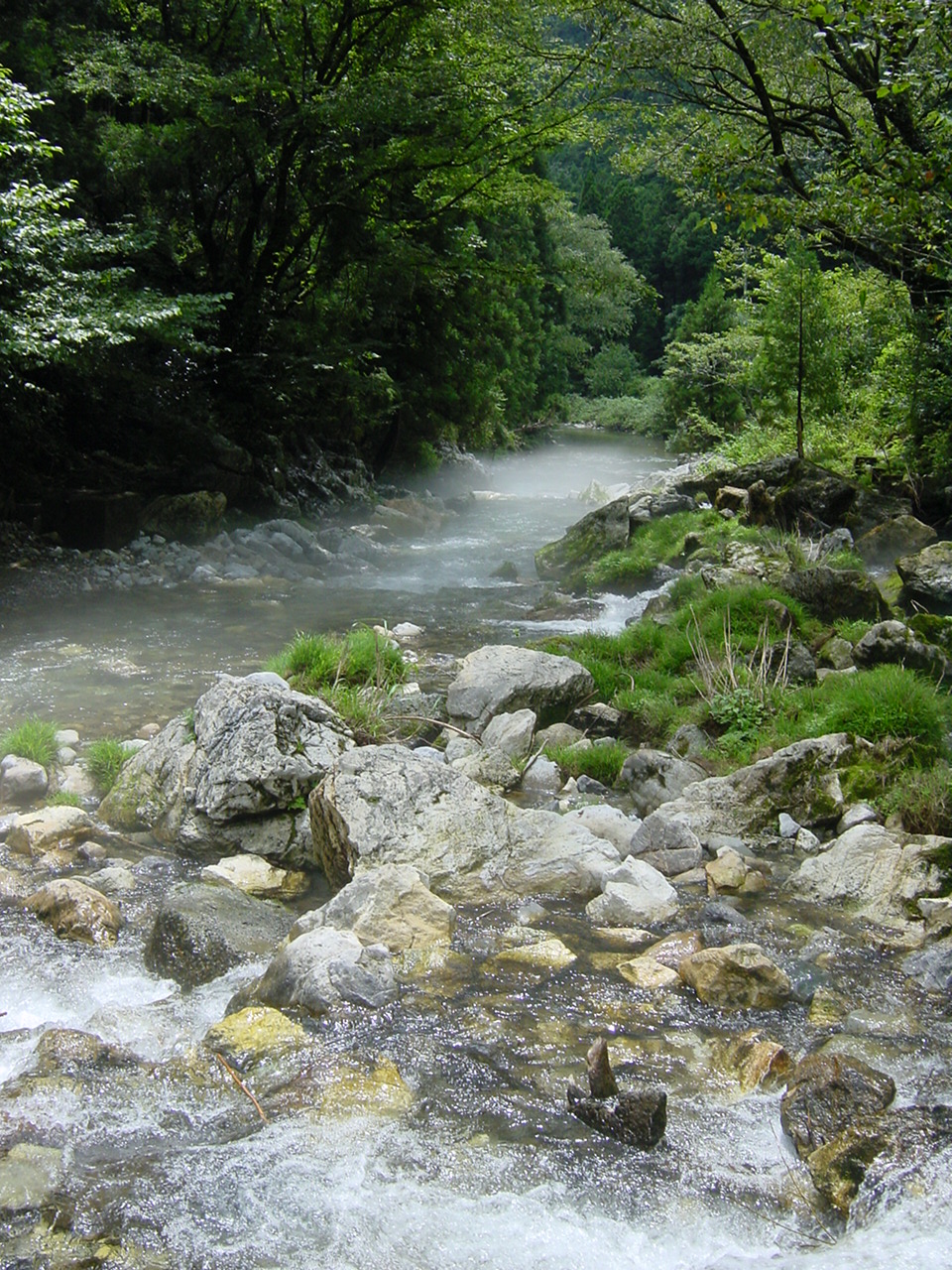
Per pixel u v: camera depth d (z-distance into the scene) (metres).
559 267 26.06
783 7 14.54
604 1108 3.78
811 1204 3.43
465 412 29.84
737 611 9.37
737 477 15.09
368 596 14.02
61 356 13.46
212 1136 3.72
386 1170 3.56
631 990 4.71
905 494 14.66
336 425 24.09
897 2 9.46
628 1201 3.43
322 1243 3.24
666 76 17.08
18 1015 4.48
